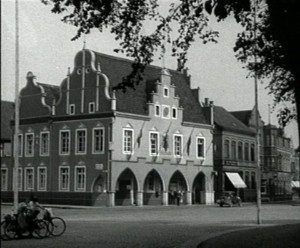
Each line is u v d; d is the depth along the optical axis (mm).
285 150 59594
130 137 52312
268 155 61438
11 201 57312
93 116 51812
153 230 22906
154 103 55188
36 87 58062
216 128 66188
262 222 27719
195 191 61062
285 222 27609
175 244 17062
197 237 18391
